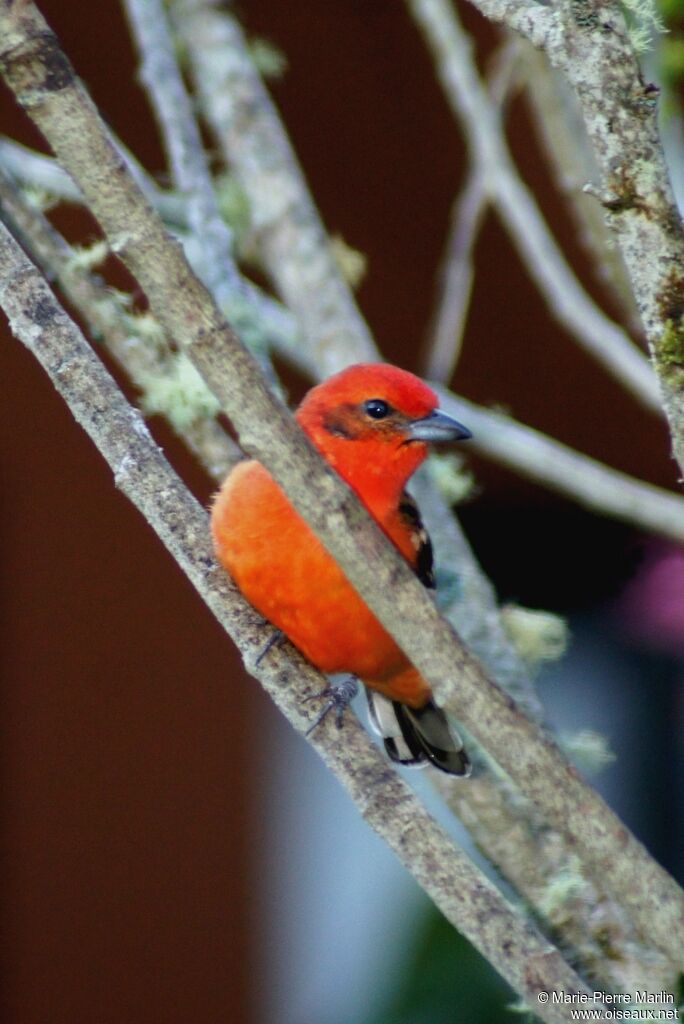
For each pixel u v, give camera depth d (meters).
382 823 6.01
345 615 7.82
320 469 5.57
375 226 15.00
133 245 5.44
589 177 9.09
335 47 14.62
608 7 5.20
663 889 5.32
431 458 9.58
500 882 7.66
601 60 5.20
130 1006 14.85
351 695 8.35
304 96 14.67
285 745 15.60
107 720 15.05
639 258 5.26
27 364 14.71
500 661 8.08
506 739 5.45
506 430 9.26
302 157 14.81
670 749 15.73
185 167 9.00
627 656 15.65
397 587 5.51
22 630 14.88
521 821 7.51
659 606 11.02
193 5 9.91
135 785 15.12
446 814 9.53
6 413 14.70
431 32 9.80
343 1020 14.44
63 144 5.36
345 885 15.67
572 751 8.27
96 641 15.05
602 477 9.14
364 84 14.75
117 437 7.00
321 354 9.34
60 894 14.88
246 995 15.15
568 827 5.40
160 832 15.12
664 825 15.80
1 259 6.63
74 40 13.80
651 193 5.21
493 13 5.45
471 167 11.42
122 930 14.98
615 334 9.34
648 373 9.17
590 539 15.42
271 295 11.84
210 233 8.86
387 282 15.01
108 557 15.03
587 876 7.09
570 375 15.07
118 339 8.29
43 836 14.88
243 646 7.73
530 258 9.48
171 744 15.17
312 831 15.72
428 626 5.55
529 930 5.69
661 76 8.62
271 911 15.40
